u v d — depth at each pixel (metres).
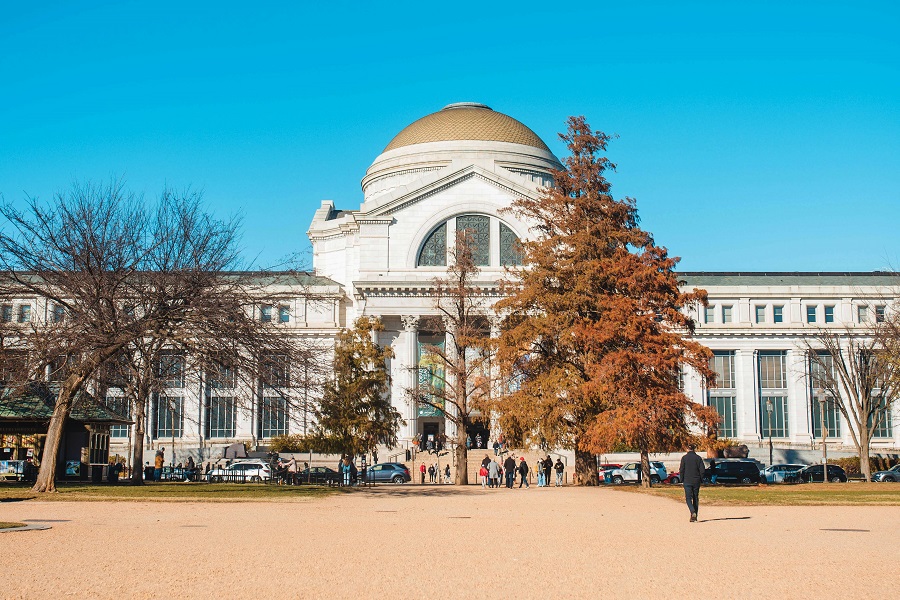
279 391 45.12
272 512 35.09
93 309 42.50
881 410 79.88
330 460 85.06
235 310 43.75
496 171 95.19
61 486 49.56
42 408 50.75
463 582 18.33
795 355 101.88
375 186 112.00
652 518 33.06
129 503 38.69
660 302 56.75
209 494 44.12
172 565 20.20
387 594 17.02
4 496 40.28
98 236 43.78
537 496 46.62
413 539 25.52
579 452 61.12
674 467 89.38
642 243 58.56
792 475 76.00
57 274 42.78
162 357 50.84
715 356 102.75
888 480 74.12
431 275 93.75
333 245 106.75
